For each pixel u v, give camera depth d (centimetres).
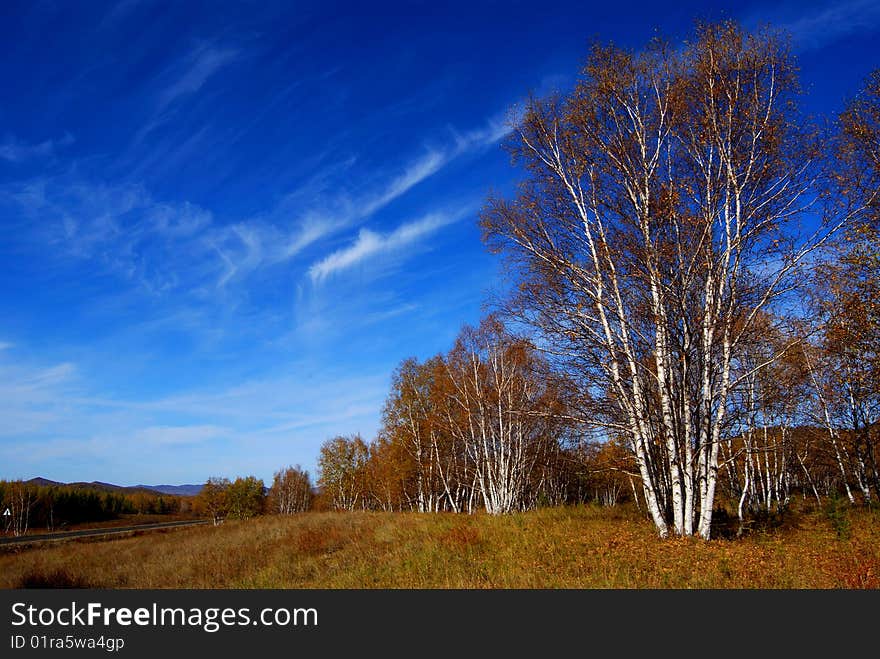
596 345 1477
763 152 1370
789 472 3156
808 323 1358
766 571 1048
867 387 1722
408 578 1205
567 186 1534
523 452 2995
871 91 1436
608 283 1513
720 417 1351
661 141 1450
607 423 1454
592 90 1473
